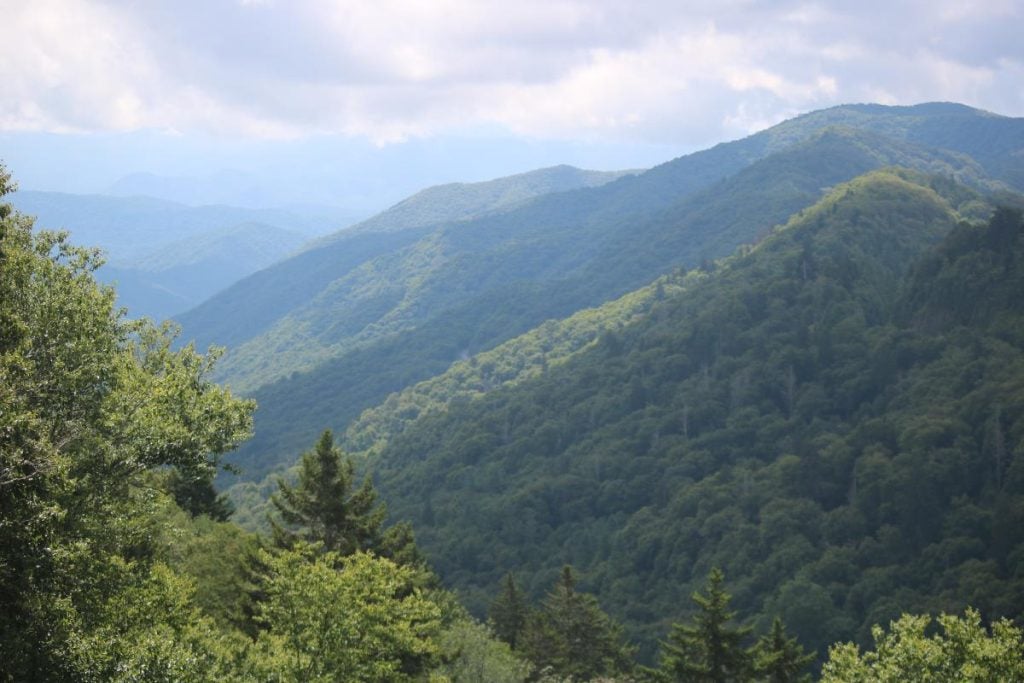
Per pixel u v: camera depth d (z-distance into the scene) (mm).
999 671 23234
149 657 16750
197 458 21062
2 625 14680
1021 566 75500
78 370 17406
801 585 87312
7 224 18000
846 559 92062
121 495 19047
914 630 25578
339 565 31188
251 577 31375
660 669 41812
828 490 109938
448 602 52031
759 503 111562
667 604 99750
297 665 22125
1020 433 96500
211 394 22016
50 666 15008
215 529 40531
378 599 24312
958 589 77125
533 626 55406
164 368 22188
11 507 14633
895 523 97125
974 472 97875
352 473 33219
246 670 21594
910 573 87312
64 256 19906
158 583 21484
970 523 90250
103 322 19141
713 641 39875
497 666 37906
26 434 15008
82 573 16688
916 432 106625
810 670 78875
